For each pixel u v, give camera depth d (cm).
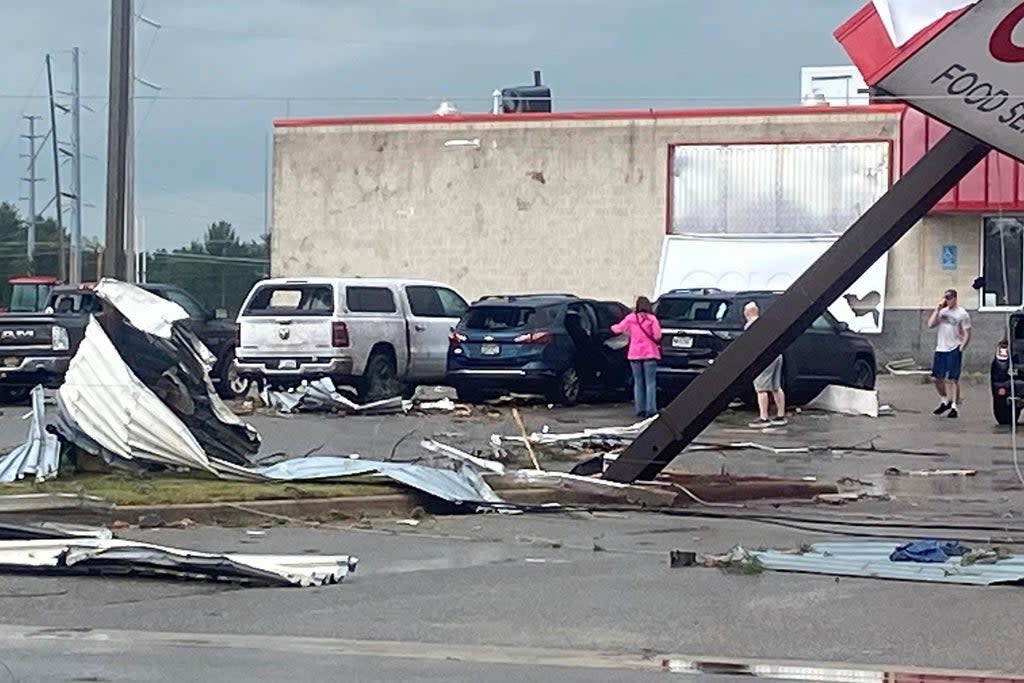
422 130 5275
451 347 3603
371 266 5328
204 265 9325
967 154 2016
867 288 4838
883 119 4888
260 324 3553
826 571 1594
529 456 2492
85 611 1384
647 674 1168
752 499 2162
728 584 1528
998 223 4753
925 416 3491
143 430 2066
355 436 2916
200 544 1736
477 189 5231
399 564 1631
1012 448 2838
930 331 4812
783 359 3369
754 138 5003
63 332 3494
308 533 1828
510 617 1372
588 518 1983
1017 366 3194
